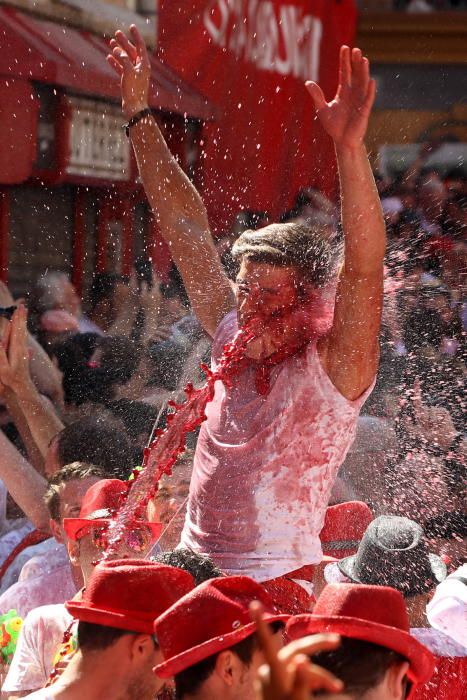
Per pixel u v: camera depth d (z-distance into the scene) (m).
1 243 20.50
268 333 7.91
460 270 19.83
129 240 22.22
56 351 14.78
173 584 6.03
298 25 23.62
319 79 24.30
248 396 7.90
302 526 7.82
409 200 26.33
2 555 11.87
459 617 8.07
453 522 11.62
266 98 22.92
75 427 10.84
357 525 9.59
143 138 9.66
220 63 22.34
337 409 7.77
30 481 11.25
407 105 33.00
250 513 7.77
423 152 31.78
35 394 12.20
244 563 7.73
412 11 32.78
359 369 7.73
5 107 18.81
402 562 8.87
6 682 8.10
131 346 14.40
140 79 9.90
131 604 5.91
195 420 8.05
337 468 7.96
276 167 23.14
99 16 21.00
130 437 11.43
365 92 7.33
